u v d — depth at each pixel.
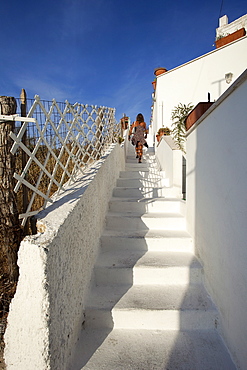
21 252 1.36
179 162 4.21
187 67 7.83
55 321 1.43
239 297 1.58
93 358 1.76
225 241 1.83
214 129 2.06
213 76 7.38
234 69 7.04
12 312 1.39
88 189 2.42
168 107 8.25
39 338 1.33
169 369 1.66
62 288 1.56
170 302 2.17
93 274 2.49
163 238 2.93
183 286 2.44
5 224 2.15
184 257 2.74
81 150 2.95
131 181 4.77
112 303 2.17
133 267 2.51
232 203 1.68
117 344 1.90
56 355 1.45
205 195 2.36
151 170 5.86
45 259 1.31
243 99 1.48
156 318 2.06
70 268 1.75
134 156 8.52
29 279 1.34
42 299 1.31
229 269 1.75
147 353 1.80
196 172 2.71
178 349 1.84
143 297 2.26
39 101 1.92
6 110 1.99
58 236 1.51
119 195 4.28
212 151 2.12
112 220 3.39
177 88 8.05
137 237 2.97
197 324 2.05
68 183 2.59
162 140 5.79
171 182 4.38
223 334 1.90
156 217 3.33
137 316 2.07
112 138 5.21
